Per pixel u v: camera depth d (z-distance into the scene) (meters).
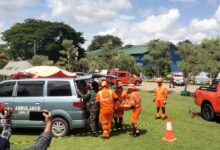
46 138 2.93
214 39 30.59
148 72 63.06
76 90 11.47
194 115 16.39
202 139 11.59
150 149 10.15
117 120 12.89
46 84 11.64
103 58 46.28
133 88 11.86
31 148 2.80
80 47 91.38
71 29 88.44
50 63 60.03
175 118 16.38
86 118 11.55
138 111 11.84
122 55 45.81
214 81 15.77
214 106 15.23
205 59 29.86
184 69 31.14
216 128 13.70
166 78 59.03
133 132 11.91
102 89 11.44
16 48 87.62
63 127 11.45
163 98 16.03
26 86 11.73
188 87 46.16
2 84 11.94
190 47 31.16
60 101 11.40
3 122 3.47
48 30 85.44
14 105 11.58
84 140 11.13
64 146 10.29
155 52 36.31
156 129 13.30
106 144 10.66
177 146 10.55
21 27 88.88
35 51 78.75
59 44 85.69
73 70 63.75
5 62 80.19
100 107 11.41
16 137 11.52
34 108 11.46
